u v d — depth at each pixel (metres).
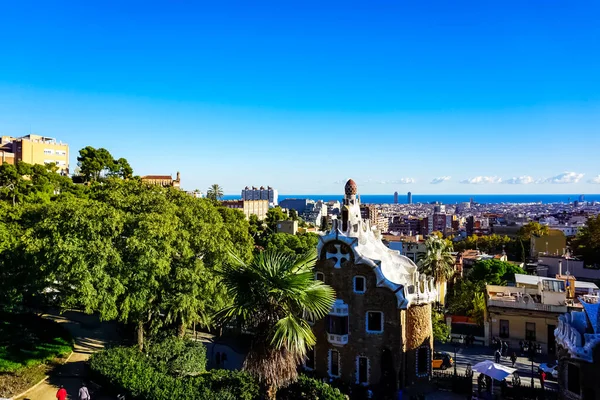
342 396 33.31
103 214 40.34
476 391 41.09
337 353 43.59
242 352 50.22
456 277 85.44
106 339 50.03
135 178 124.38
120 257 39.34
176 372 38.94
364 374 42.56
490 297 57.75
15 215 54.91
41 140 150.00
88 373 38.34
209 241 45.41
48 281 42.81
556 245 113.06
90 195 80.12
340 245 43.66
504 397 39.19
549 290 53.94
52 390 35.62
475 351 53.53
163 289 41.53
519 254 132.38
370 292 42.38
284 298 24.58
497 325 55.72
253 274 24.06
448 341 56.78
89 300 36.50
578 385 33.59
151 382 33.44
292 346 23.39
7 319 50.53
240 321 24.72
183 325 46.53
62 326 51.38
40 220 46.00
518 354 52.22
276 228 141.12
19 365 38.16
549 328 52.66
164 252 40.28
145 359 38.62
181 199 57.59
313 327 44.88
